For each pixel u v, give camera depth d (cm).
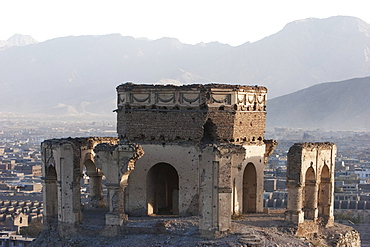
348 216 15062
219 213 3950
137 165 4662
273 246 3894
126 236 4184
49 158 4609
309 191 4881
